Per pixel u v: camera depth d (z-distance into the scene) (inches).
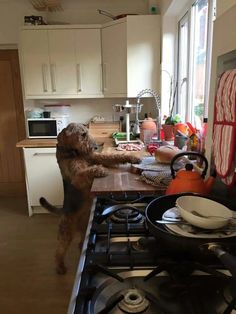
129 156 65.9
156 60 106.3
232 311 21.5
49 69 116.0
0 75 134.3
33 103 132.0
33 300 69.5
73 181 63.2
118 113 133.4
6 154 143.1
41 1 110.7
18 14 124.0
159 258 27.7
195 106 85.4
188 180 37.4
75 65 115.8
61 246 75.1
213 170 40.5
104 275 26.0
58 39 113.2
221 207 31.4
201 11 77.1
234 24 36.6
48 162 113.6
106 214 36.4
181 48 97.9
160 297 23.6
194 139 57.3
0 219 116.0
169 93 104.4
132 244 30.9
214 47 43.8
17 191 146.4
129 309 21.9
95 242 31.2
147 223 30.0
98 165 64.1
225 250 23.4
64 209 72.2
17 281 76.7
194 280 24.8
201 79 78.5
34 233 103.2
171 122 84.0
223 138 35.1
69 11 124.5
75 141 67.4
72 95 119.0
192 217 28.4
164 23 99.2
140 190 45.9
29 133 118.3
